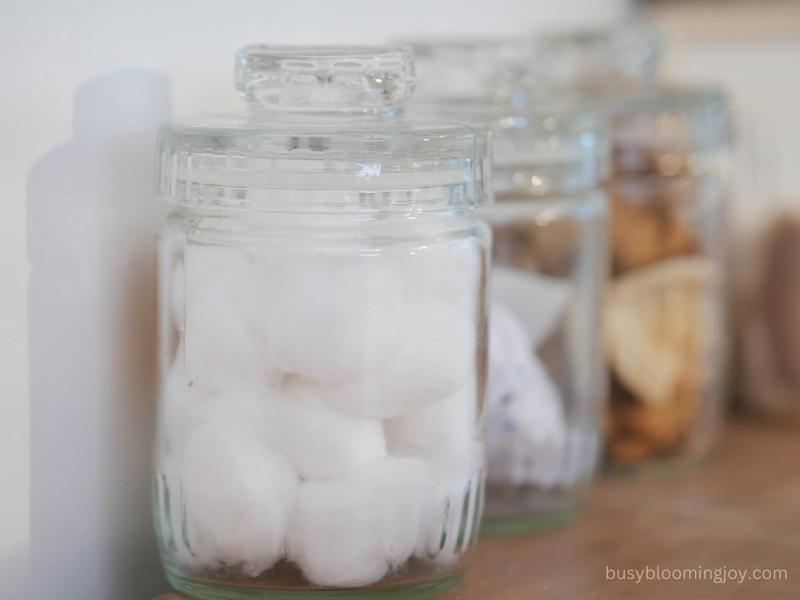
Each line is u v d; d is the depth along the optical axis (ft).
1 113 1.73
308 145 1.69
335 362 1.68
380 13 2.25
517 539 2.07
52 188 1.79
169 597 1.81
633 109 2.30
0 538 1.77
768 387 2.75
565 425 2.10
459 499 1.79
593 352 2.16
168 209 1.94
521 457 2.06
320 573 1.72
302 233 1.71
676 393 2.37
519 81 2.15
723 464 2.47
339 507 1.70
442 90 2.13
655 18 3.05
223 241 1.73
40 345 1.80
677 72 2.85
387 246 1.71
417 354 1.72
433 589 1.80
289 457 1.71
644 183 2.31
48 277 1.80
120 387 1.90
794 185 2.79
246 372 1.71
